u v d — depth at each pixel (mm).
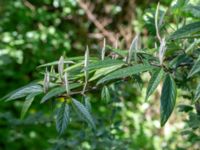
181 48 1032
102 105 3975
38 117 2842
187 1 1063
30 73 5527
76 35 5828
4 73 5336
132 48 990
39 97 4234
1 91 5285
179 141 2797
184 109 1562
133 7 5477
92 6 5758
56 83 1021
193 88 1364
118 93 2100
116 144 2209
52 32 5605
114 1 5656
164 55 986
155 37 1306
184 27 890
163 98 875
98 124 2252
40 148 4273
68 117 956
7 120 3037
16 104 4992
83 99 994
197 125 1316
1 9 5684
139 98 4023
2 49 5367
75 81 1024
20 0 5758
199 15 963
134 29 5000
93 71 1002
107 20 5676
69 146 2340
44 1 5953
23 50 5484
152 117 4047
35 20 5805
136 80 1099
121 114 3758
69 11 5793
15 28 5699
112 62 952
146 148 3867
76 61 1253
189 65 1031
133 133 3861
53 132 4336
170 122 3988
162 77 899
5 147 4316
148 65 904
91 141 2223
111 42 5543
